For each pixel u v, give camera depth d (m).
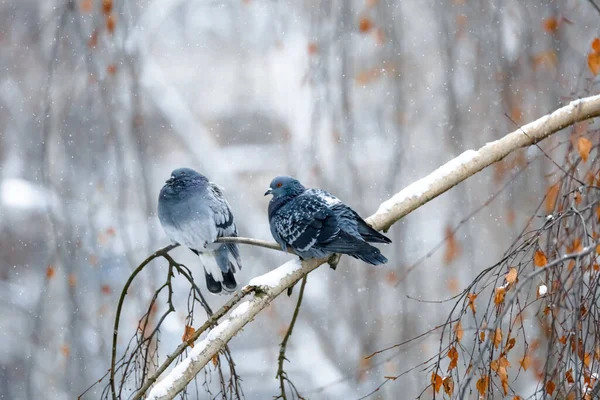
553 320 5.91
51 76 11.24
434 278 18.69
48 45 15.76
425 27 15.21
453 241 13.73
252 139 21.27
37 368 16.72
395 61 12.27
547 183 11.71
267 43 18.73
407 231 16.80
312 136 12.83
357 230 7.86
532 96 12.23
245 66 19.86
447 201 16.23
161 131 19.38
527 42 11.94
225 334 6.70
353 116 12.69
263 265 19.09
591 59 6.76
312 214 8.00
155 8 18.53
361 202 12.83
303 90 18.77
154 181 19.19
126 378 6.98
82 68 11.92
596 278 6.12
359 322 13.87
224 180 18.72
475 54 12.26
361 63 13.12
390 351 15.23
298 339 19.22
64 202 12.39
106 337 13.48
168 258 7.11
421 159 16.14
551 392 5.93
